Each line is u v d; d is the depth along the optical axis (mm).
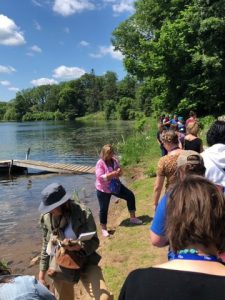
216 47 32656
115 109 133250
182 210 1893
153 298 1757
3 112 193500
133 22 51719
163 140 5758
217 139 4691
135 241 7988
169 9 41500
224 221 1868
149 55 35969
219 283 1735
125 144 25625
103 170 8656
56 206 4328
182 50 34094
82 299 6336
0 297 2154
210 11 32281
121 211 11039
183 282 1758
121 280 6469
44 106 182250
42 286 2295
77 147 41094
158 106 37906
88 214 4578
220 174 4477
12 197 17250
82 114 165500
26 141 53375
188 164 3824
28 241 10539
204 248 1853
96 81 165625
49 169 24078
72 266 4398
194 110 34781
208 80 32906
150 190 12156
